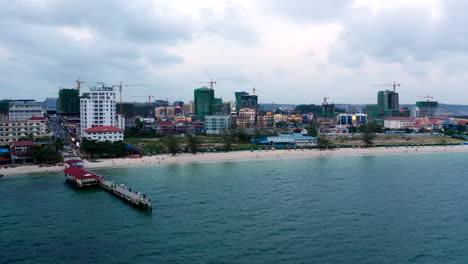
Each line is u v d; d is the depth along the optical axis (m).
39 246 92.94
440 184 157.75
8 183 159.50
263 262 83.75
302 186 153.38
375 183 159.50
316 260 84.81
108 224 108.19
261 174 180.38
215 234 99.88
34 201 132.00
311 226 105.69
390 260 85.31
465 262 84.56
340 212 118.31
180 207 123.50
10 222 109.88
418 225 107.19
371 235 99.56
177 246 92.38
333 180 165.62
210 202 129.25
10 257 87.00
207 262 83.88
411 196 137.88
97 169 193.25
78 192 145.50
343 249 90.69
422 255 87.94
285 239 96.50
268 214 116.00
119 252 89.31
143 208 121.69
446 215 116.06
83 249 91.12
